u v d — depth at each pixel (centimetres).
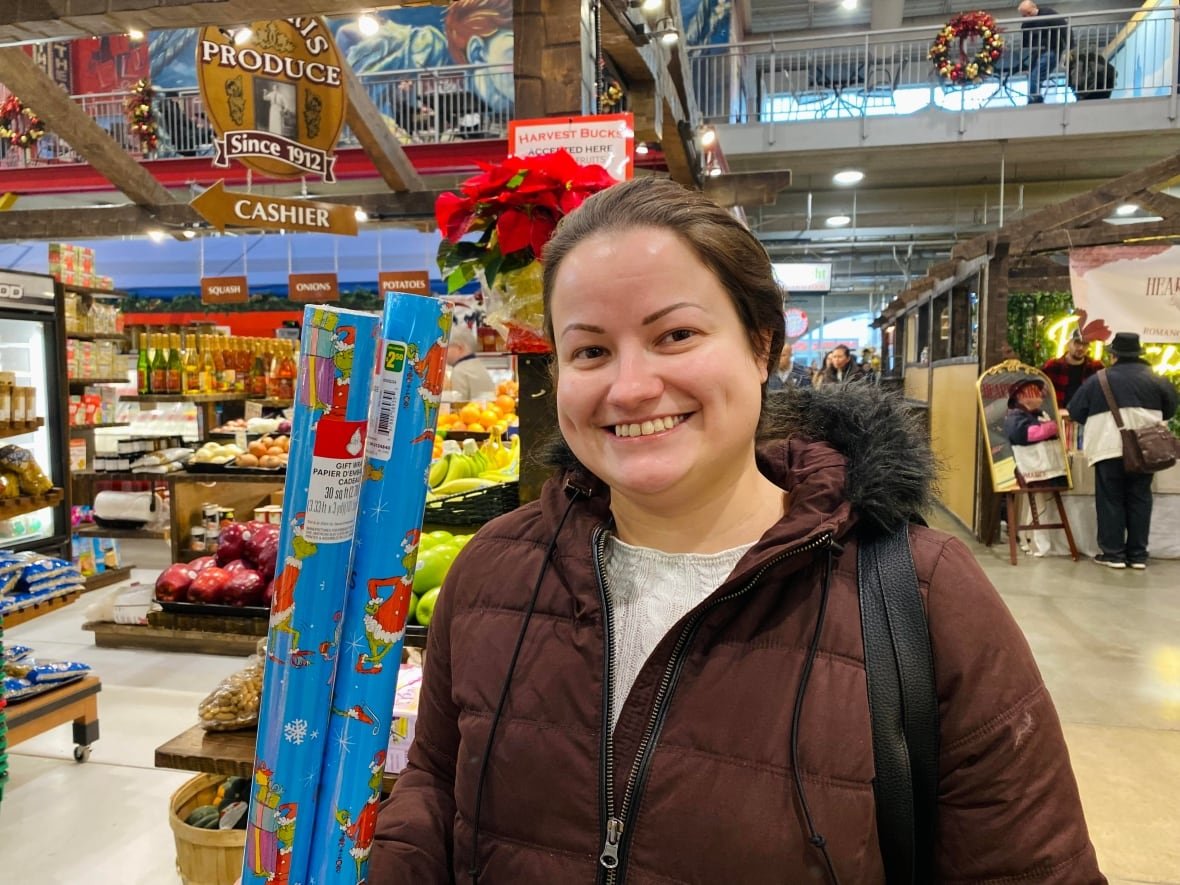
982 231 1340
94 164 636
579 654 83
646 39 345
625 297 75
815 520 77
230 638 219
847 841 70
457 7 1223
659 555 87
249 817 74
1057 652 391
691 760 74
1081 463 609
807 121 1099
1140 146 1084
